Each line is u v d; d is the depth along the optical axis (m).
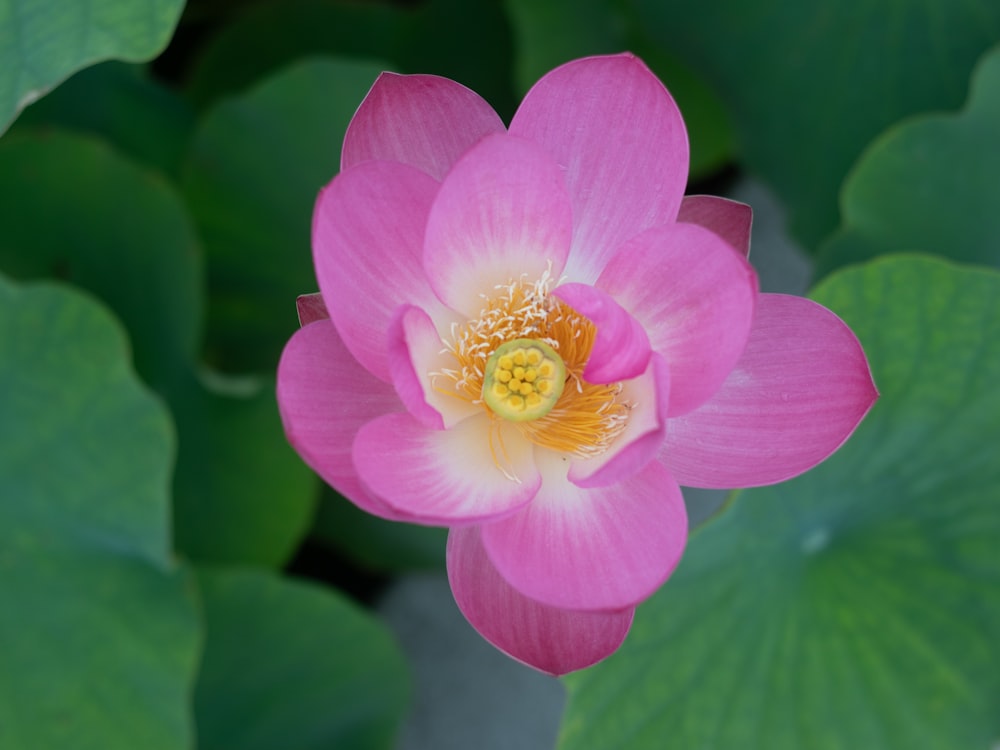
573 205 0.97
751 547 1.05
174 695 1.08
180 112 1.28
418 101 0.96
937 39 1.17
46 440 1.08
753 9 1.19
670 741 1.05
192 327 1.16
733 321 0.92
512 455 0.97
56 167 1.16
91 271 1.18
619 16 1.27
